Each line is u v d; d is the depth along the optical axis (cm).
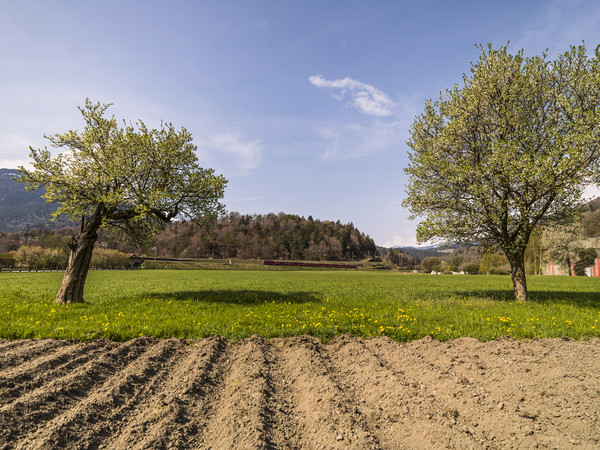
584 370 574
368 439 411
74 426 425
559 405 477
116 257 8719
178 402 511
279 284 3284
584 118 1430
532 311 1241
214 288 2588
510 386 546
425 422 461
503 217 1559
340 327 966
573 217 1636
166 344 779
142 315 1144
